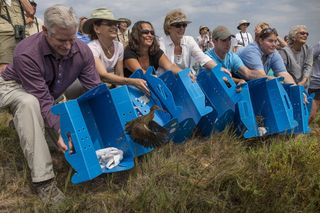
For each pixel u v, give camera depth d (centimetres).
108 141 416
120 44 524
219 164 436
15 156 438
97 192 390
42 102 381
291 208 379
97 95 406
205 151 460
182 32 568
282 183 398
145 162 419
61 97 512
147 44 521
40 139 371
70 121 355
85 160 358
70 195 380
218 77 475
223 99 476
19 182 399
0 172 415
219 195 390
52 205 359
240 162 434
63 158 438
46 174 369
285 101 493
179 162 431
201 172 421
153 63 543
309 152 447
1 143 448
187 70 461
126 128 386
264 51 605
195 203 368
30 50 375
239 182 393
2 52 532
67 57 390
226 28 568
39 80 381
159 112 455
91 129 412
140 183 395
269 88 493
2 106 389
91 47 490
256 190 381
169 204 356
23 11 567
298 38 712
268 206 377
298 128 532
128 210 362
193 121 455
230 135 485
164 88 453
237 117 489
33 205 364
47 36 368
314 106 656
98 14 487
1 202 375
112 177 393
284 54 701
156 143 385
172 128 440
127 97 404
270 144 488
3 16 535
